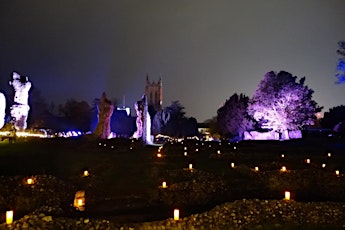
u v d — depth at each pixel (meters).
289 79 59.28
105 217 11.54
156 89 143.00
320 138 50.81
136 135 47.28
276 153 30.20
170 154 29.91
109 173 19.97
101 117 41.09
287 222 10.66
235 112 70.88
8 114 46.47
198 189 15.11
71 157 26.19
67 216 11.41
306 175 18.23
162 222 10.48
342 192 15.73
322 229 10.30
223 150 33.84
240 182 17.66
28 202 13.05
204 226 10.30
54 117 87.69
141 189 16.14
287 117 57.84
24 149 30.14
